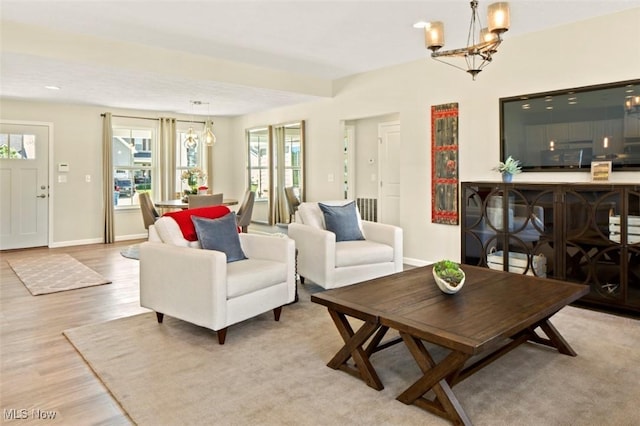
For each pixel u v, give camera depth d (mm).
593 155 3949
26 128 6719
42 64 4453
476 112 4789
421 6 3629
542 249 3934
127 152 7828
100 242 7422
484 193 4340
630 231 3404
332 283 3977
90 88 5727
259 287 3195
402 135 5582
